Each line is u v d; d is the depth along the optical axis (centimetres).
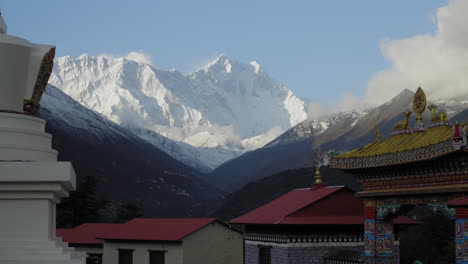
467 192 2408
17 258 1623
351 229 3719
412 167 2648
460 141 2295
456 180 2466
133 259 4672
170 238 4400
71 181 1697
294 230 3606
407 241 6800
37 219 1661
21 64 1784
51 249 1645
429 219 7112
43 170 1642
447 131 2573
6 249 1627
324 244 3650
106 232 5138
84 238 5191
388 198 2856
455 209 2420
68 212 9138
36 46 1861
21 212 1658
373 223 2934
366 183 2991
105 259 4838
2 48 1752
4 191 1645
